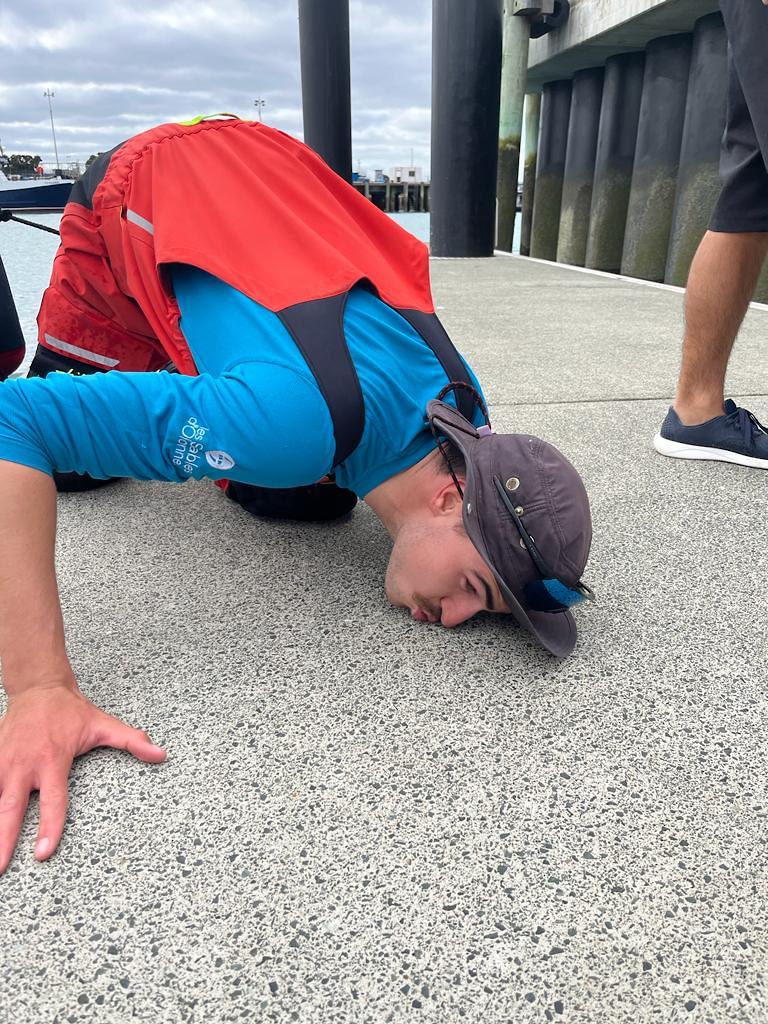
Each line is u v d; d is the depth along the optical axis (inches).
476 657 53.5
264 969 32.3
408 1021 30.5
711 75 229.6
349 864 37.3
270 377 45.8
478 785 42.4
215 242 54.9
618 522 75.5
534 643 55.4
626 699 49.7
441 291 237.1
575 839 39.2
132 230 60.2
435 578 50.9
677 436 92.4
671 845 38.9
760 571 66.2
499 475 47.3
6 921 34.0
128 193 61.6
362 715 47.5
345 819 39.9
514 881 36.7
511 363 141.2
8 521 41.8
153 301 59.6
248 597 60.4
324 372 46.4
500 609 51.1
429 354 54.8
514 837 39.2
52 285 74.4
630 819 40.5
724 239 80.7
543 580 47.7
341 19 227.3
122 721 45.5
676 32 254.2
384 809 40.6
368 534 72.0
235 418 45.0
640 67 288.5
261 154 62.4
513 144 386.6
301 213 59.4
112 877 36.3
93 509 76.9
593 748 45.3
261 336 48.8
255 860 37.4
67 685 43.2
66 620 56.5
